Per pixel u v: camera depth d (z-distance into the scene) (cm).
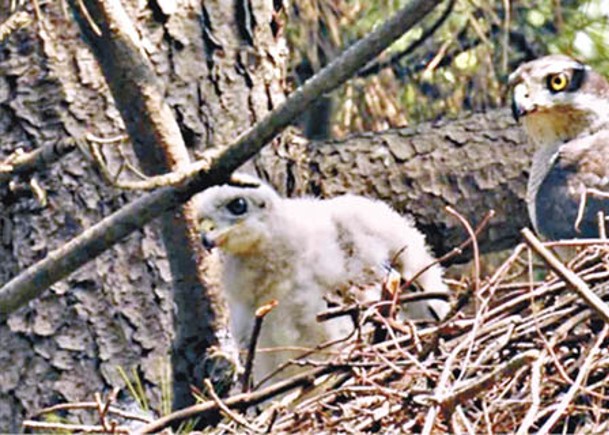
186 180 957
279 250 1145
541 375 905
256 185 979
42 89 1230
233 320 1143
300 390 988
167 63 1232
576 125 1257
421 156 1345
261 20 1256
